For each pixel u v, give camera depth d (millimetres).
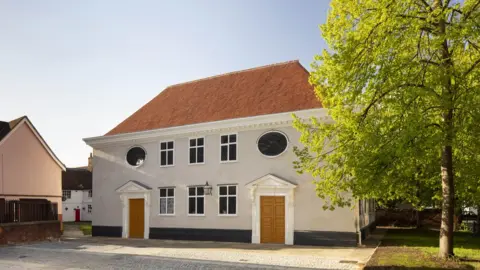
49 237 24219
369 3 12961
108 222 26766
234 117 22797
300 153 15219
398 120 12312
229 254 17172
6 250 19562
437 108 11938
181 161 24234
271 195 21109
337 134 14344
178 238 23766
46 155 28453
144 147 25859
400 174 13883
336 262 14836
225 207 22406
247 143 22078
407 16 12258
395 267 12883
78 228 37188
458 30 11055
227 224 22172
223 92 25734
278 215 20906
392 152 12164
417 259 14062
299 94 22188
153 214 24922
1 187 25000
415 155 11938
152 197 25094
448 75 11523
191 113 25328
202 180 23297
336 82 13500
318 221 19922
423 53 13086
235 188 22172
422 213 33031
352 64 13141
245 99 23922
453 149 13680
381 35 12547
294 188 20516
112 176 26969
